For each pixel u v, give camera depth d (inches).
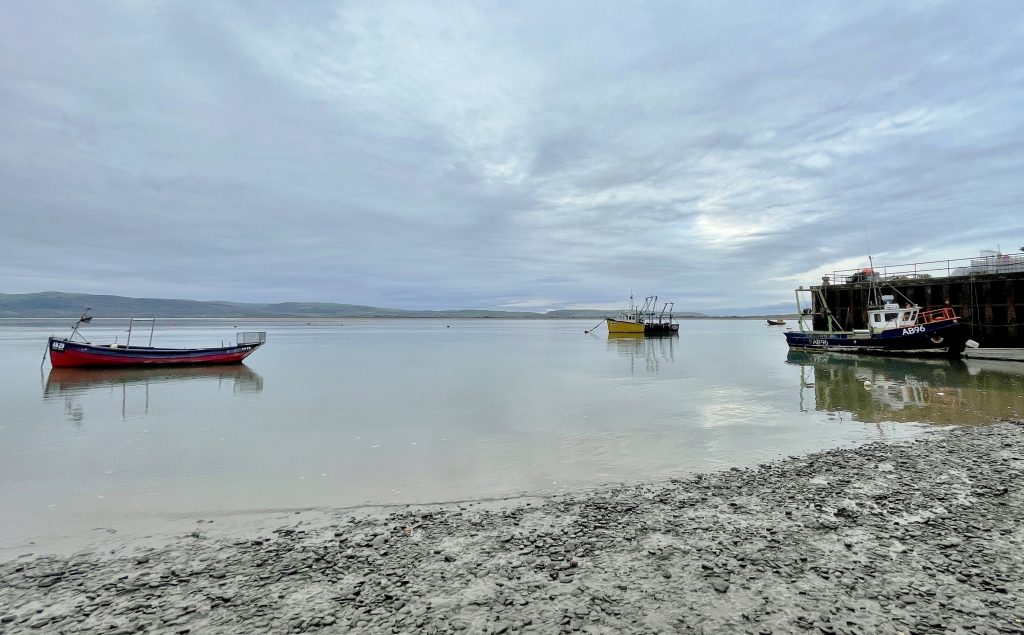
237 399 802.2
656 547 257.3
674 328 3117.6
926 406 653.9
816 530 273.1
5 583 234.1
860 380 919.7
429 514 314.7
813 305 1792.6
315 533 289.6
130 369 1213.7
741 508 309.4
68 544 281.7
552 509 317.4
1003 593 206.1
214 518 319.6
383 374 1138.7
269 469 425.1
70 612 208.2
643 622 192.5
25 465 442.0
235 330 4018.2
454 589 220.4
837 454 430.9
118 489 377.7
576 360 1480.1
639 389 867.4
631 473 397.4
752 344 2314.2
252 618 200.7
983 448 436.5
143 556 261.7
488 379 1033.5
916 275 1549.0
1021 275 1295.5
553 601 208.7
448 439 523.2
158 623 198.8
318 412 684.1
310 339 2933.1
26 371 1184.8
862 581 217.9
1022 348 1290.6
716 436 518.6
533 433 543.2
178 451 486.9
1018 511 293.0
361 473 411.2
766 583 218.5
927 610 194.9
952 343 1158.3
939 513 292.8
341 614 202.2
